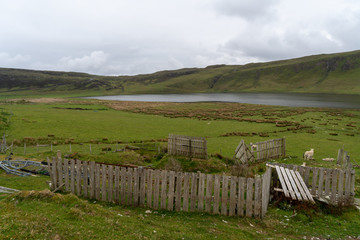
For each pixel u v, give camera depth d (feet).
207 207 42.78
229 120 234.17
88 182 51.31
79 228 28.68
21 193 37.17
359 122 221.25
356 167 82.69
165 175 43.34
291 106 407.44
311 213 42.16
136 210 43.39
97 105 394.11
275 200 47.67
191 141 79.15
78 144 121.49
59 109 300.81
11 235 24.77
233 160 83.51
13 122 171.42
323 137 154.30
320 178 47.29
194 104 449.48
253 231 36.73
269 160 87.35
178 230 34.50
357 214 42.98
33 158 79.71
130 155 82.64
